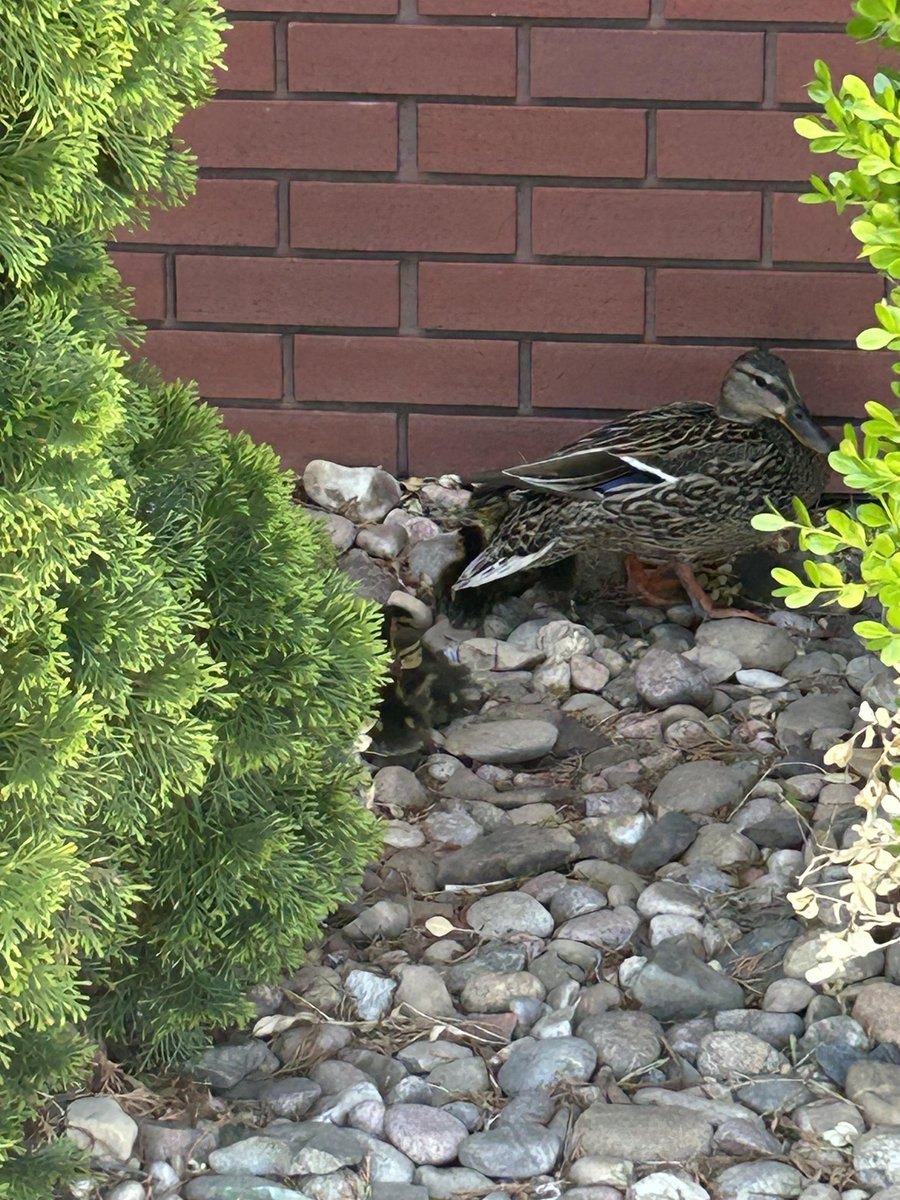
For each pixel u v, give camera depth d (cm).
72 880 135
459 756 186
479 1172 144
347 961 162
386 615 198
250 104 217
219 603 150
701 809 176
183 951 148
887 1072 148
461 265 219
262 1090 150
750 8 211
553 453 220
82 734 128
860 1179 140
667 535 202
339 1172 142
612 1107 146
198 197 219
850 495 222
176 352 222
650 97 214
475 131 216
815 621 206
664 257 217
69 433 124
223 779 150
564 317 219
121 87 135
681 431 203
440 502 220
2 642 128
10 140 125
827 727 185
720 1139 144
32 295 129
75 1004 135
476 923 165
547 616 208
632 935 162
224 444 155
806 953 158
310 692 152
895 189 135
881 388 218
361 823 157
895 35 129
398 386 221
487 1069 152
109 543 138
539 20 213
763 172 214
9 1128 137
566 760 186
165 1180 143
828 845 168
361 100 216
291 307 221
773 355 206
